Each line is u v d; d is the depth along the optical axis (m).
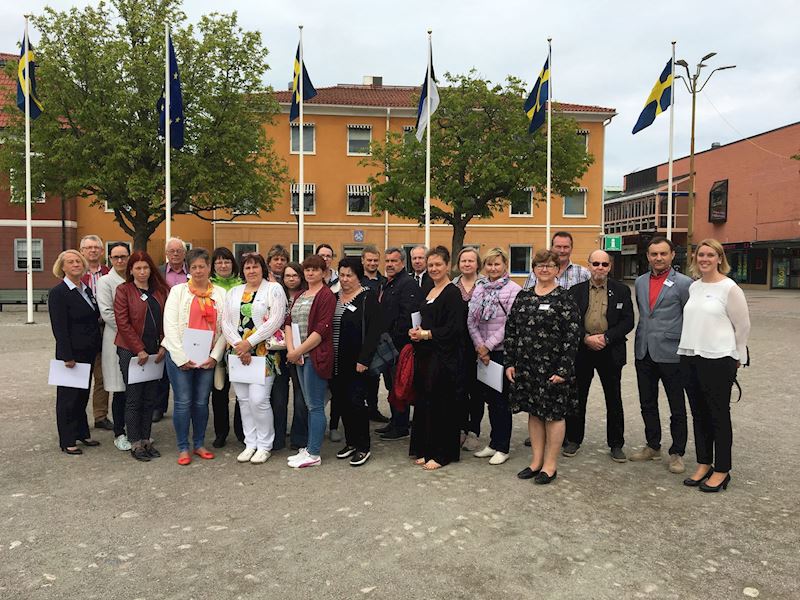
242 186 23.08
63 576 3.54
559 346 5.04
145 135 21.00
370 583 3.46
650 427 5.72
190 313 5.68
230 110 22.75
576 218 33.66
